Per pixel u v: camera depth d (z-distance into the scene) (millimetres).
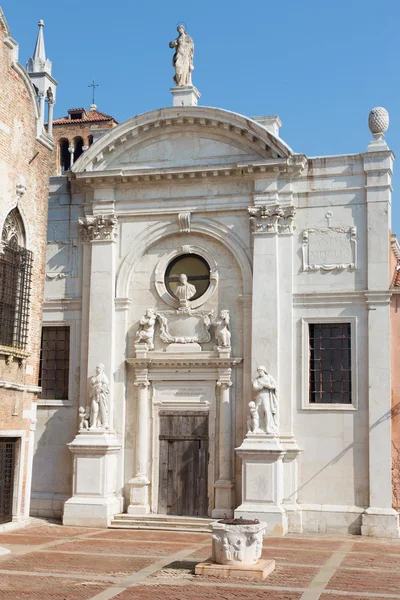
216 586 19969
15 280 29797
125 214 33906
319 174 32188
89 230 34219
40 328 31469
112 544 27031
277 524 29531
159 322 33281
